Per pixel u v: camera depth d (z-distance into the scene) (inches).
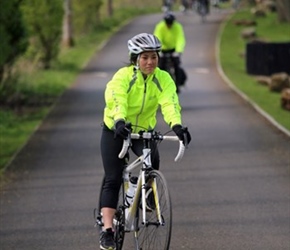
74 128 1272.1
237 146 1064.8
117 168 547.5
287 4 1787.6
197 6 4124.0
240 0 4542.3
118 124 510.9
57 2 2308.1
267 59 2128.4
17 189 852.0
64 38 2967.5
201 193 801.6
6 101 1606.8
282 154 999.0
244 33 3093.0
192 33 3262.8
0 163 1012.5
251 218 698.8
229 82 1942.7
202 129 1218.6
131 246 621.9
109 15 3887.8
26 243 645.3
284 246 612.7
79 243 639.1
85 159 1007.0
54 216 730.2
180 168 932.6
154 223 515.5
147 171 525.7
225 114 1379.2
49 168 959.0
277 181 846.5
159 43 523.5
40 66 2315.5
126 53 2787.9
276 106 1503.4
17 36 1531.7
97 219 576.7
